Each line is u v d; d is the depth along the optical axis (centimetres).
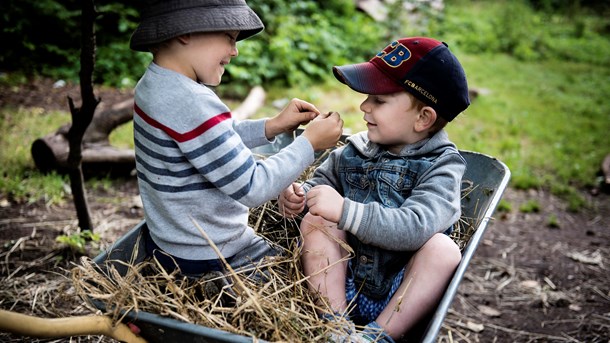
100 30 781
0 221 372
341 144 288
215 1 178
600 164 552
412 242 196
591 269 389
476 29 1140
